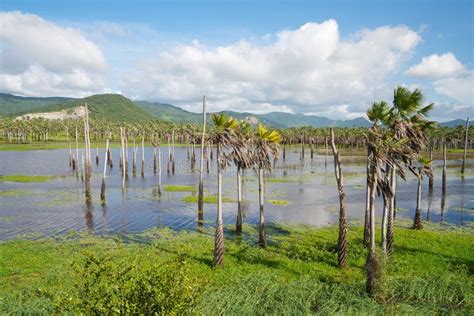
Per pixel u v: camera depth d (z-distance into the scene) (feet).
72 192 215.10
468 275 86.94
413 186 243.60
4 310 65.00
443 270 89.51
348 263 95.96
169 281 37.99
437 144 570.46
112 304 35.83
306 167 360.89
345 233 91.71
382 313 64.75
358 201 193.67
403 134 86.79
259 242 113.60
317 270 90.58
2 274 86.28
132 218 153.28
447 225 142.72
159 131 623.77
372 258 73.10
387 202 93.04
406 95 88.63
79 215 157.99
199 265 93.71
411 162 87.66
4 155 451.12
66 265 91.15
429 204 185.37
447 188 235.61
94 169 339.16
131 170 333.62
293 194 214.48
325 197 205.05
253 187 240.32
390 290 73.77
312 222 148.46
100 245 113.50
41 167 338.13
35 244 114.01
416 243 112.78
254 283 76.48
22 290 75.72
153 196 204.23
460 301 71.05
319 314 65.36
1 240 119.24
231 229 136.98
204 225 143.33
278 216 159.53
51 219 150.30
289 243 116.06
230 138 96.12
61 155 461.37
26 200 189.78
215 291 74.23
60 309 38.42
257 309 66.85
